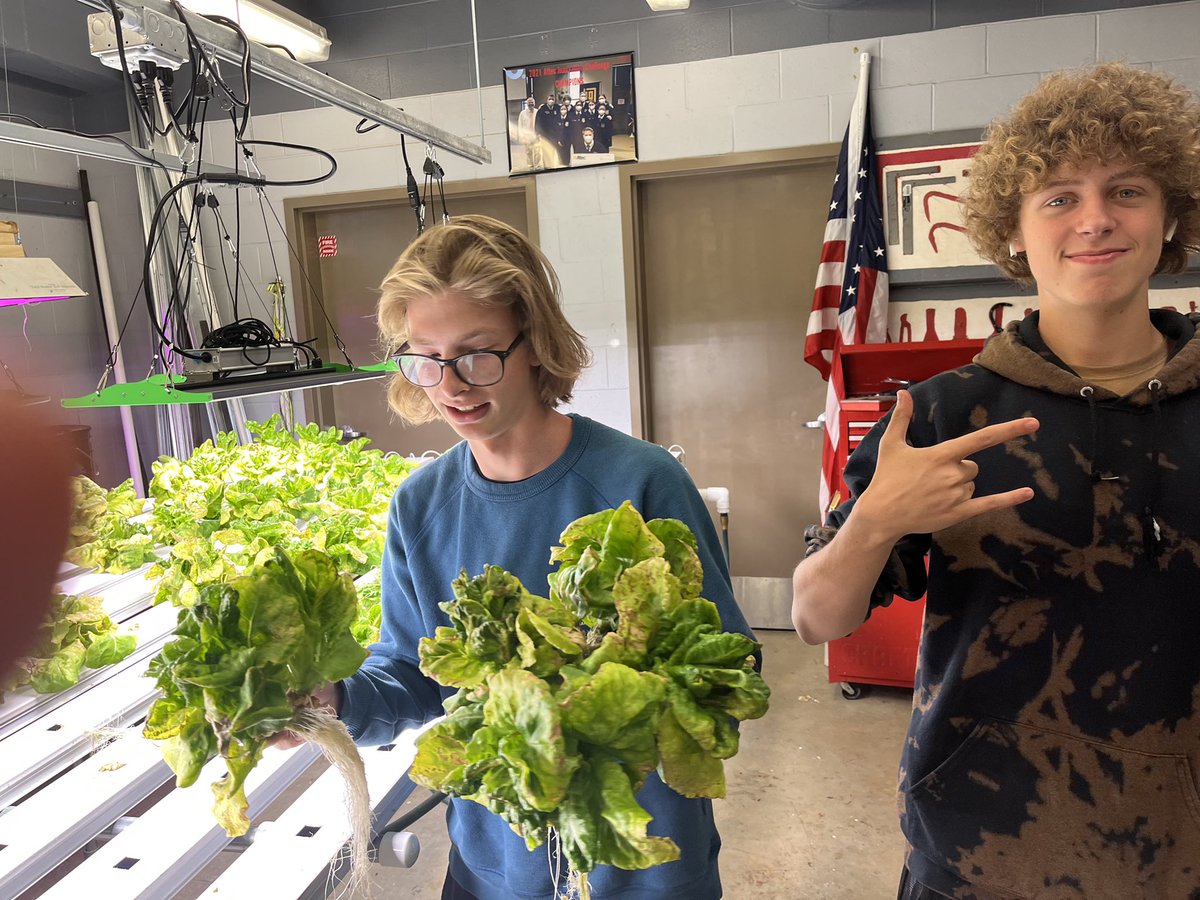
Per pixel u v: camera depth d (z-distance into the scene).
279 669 0.81
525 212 3.93
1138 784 0.96
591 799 0.64
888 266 3.40
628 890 1.09
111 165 3.99
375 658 1.17
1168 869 0.96
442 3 3.70
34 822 1.27
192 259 2.48
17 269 1.81
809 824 2.41
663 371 3.86
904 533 0.92
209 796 1.38
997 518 1.01
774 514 3.83
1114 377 1.02
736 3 3.40
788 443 3.77
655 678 0.65
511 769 0.62
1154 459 0.97
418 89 3.78
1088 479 0.99
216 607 0.80
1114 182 0.95
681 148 3.54
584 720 0.63
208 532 2.27
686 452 3.89
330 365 2.04
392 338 1.10
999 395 1.05
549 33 3.61
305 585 0.85
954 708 1.04
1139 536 0.97
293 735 0.87
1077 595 0.98
